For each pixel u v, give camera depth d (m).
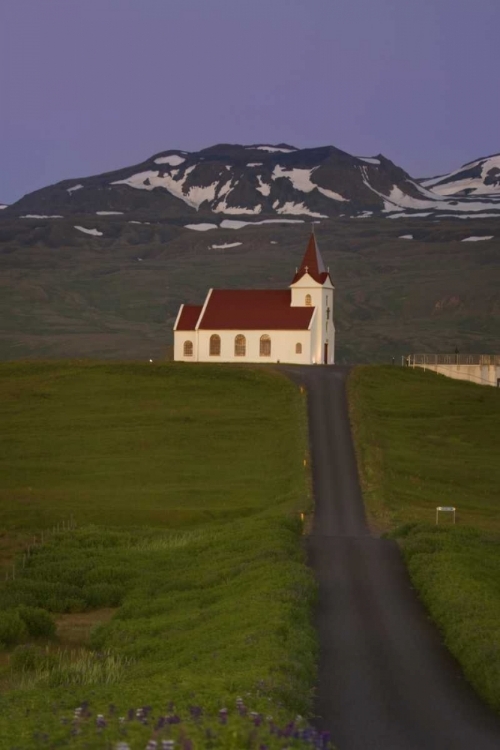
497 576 62.59
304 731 25.58
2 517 97.19
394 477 112.06
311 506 96.62
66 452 127.75
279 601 52.22
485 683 38.59
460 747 33.00
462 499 107.19
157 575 70.88
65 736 26.75
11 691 41.56
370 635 48.06
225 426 136.25
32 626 58.50
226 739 25.09
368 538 77.94
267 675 35.91
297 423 133.75
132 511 99.25
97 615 65.00
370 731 34.38
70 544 83.69
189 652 45.22
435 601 53.00
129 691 35.16
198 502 105.25
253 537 77.06
